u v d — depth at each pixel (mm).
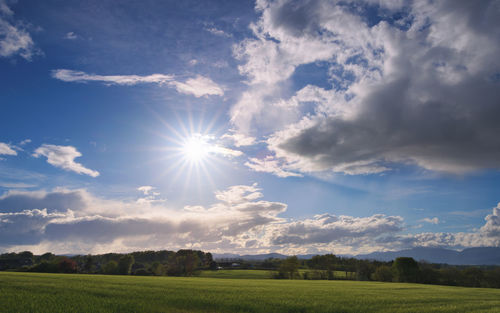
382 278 89500
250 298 24953
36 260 141125
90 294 24484
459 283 82125
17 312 16734
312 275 98750
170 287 33094
